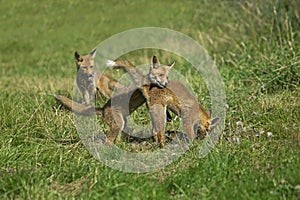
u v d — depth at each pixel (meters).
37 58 26.30
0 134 11.30
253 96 12.84
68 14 32.62
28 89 16.72
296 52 15.09
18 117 12.19
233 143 10.11
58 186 8.79
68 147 10.45
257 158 9.30
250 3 19.47
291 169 8.45
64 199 8.20
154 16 29.88
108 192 8.18
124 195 8.07
